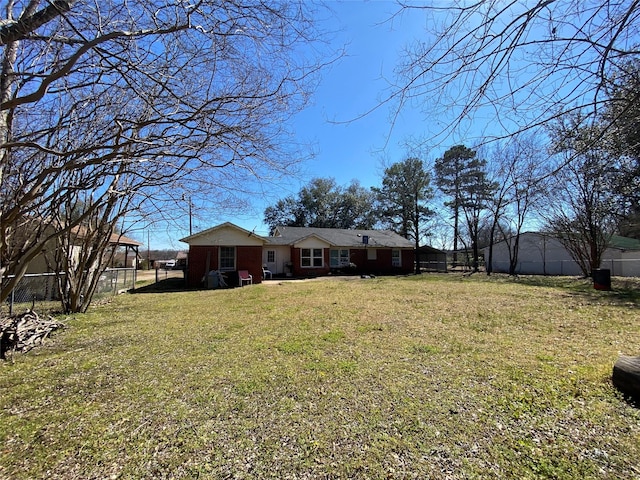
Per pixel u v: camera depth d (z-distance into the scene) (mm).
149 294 11625
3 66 2754
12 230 4965
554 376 3402
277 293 11250
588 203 11680
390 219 30703
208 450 2246
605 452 2117
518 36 1673
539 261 19766
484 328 5676
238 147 3182
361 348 4520
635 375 2859
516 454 2123
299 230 22531
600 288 10680
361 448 2230
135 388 3320
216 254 15148
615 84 1614
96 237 7859
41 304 8703
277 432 2451
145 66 2639
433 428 2457
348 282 15484
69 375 3729
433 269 24844
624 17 1430
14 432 2506
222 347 4727
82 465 2104
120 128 2758
